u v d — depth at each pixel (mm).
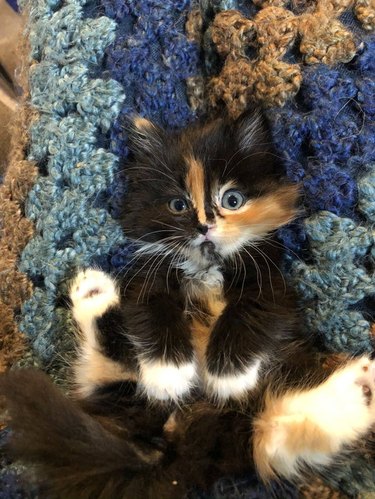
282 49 178
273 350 177
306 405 165
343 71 176
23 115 200
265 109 183
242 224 184
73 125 186
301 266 179
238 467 154
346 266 169
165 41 194
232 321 180
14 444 143
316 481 153
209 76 199
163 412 173
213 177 187
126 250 195
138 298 188
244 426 162
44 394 146
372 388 169
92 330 186
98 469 141
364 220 170
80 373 186
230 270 191
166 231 189
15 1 341
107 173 187
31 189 190
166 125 198
